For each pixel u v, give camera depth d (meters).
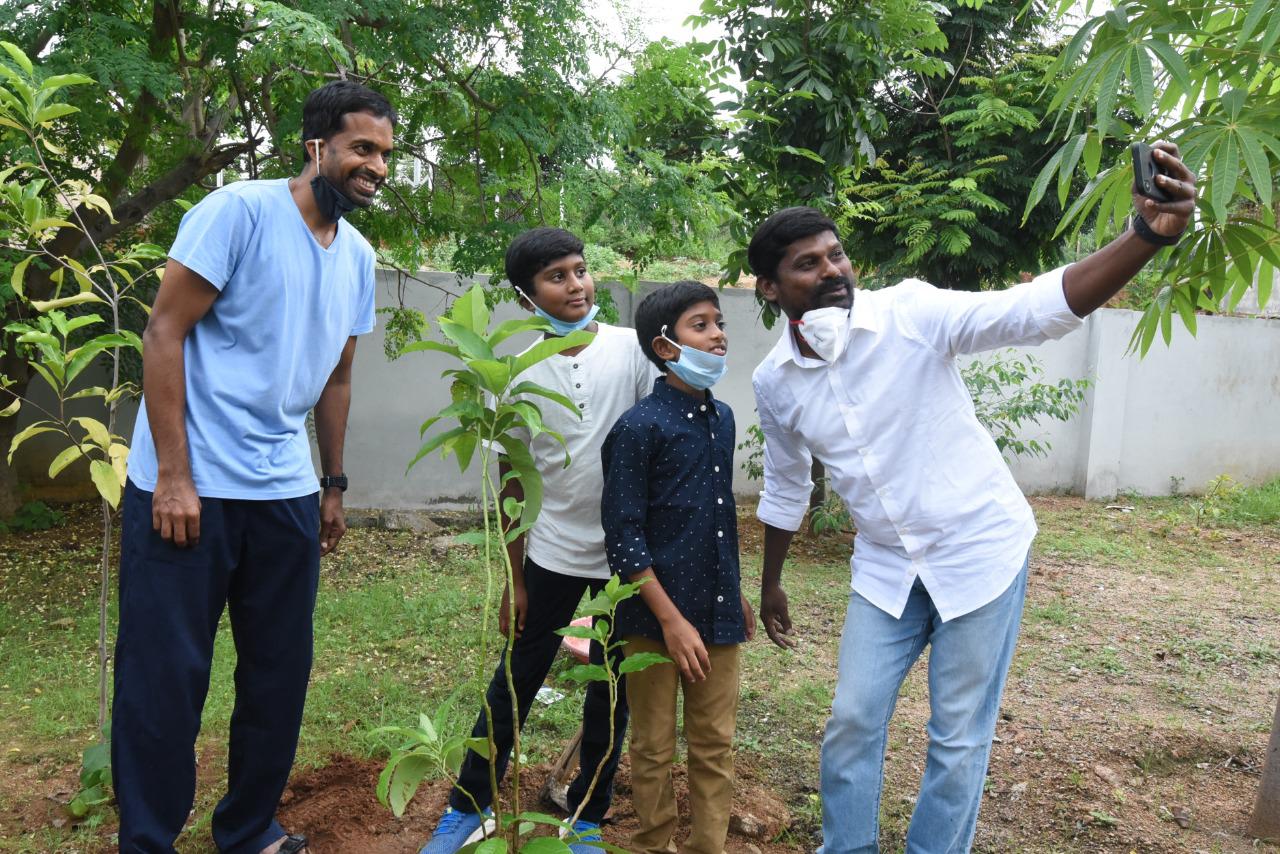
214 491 2.25
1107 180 2.21
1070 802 3.15
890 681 2.31
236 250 2.21
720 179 5.77
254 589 2.39
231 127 6.43
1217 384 9.34
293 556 2.41
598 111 5.04
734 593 2.36
